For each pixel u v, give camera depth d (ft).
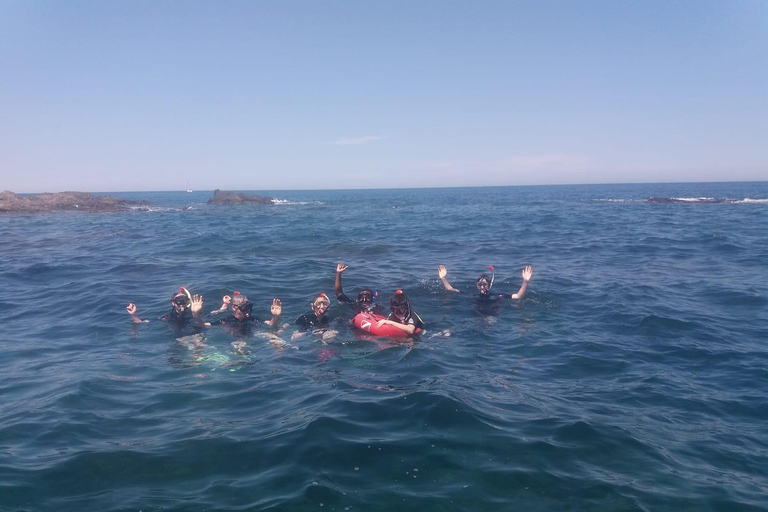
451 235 72.33
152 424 15.81
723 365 21.25
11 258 51.19
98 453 13.97
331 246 60.34
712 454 14.21
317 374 20.17
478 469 13.23
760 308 30.30
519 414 16.43
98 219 104.73
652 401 17.69
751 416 16.61
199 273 42.34
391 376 19.88
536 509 11.70
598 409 16.97
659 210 119.75
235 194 192.54
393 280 39.52
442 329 26.86
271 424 15.67
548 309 30.83
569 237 68.08
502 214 116.67
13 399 17.87
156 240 66.90
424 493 12.23
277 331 26.13
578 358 22.25
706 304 31.40
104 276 41.50
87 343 24.62
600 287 36.37
